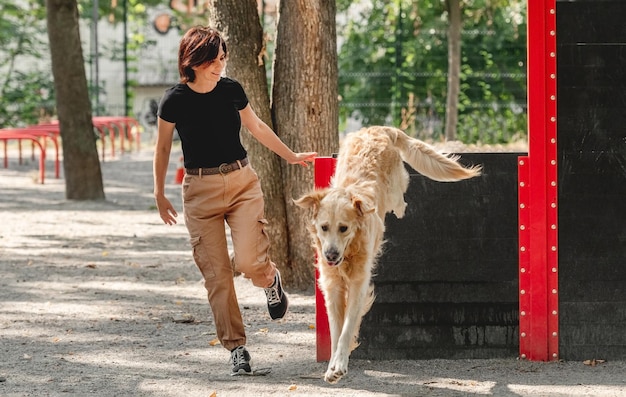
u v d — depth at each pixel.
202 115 5.91
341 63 26.59
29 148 27.56
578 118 6.58
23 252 11.34
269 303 6.46
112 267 10.46
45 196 16.56
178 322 8.05
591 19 6.55
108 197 16.47
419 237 6.73
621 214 6.61
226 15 9.08
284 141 9.06
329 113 9.05
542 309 6.66
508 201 6.68
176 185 18.31
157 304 8.73
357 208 6.02
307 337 7.50
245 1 9.10
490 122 25.77
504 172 6.68
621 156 6.58
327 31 9.00
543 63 6.57
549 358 6.67
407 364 6.67
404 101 26.11
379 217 6.57
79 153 15.88
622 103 6.57
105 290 9.31
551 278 6.64
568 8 6.55
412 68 26.16
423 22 26.33
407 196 6.74
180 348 7.17
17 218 13.99
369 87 26.33
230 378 6.30
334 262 5.90
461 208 6.71
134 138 31.50
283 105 9.05
